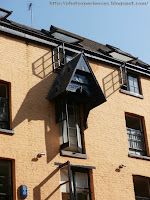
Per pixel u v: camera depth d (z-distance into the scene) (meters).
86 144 15.95
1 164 13.73
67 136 14.89
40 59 16.28
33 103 15.21
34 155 14.38
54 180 14.48
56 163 14.77
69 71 15.76
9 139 14.01
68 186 14.82
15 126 14.36
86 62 15.98
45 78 16.03
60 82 15.80
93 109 16.89
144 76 19.94
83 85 15.71
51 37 17.53
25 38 16.19
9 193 13.51
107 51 19.69
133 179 17.06
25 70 15.62
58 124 15.49
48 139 14.98
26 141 14.39
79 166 15.22
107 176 15.98
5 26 15.84
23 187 13.56
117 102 17.95
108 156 16.39
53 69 16.48
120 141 17.12
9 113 14.60
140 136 18.28
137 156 17.33
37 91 15.55
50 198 14.14
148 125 18.61
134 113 18.34
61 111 15.37
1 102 14.69
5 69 15.12
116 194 15.91
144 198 17.00
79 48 17.67
